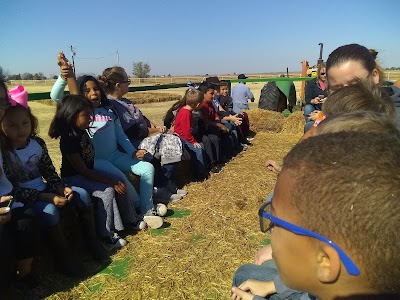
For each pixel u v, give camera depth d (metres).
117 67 4.98
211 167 5.99
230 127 7.14
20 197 2.91
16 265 2.81
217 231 3.84
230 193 4.93
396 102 2.29
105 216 3.49
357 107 1.73
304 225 0.79
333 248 0.76
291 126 9.52
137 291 2.85
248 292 1.86
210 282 2.97
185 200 4.73
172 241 3.62
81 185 3.54
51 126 3.62
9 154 2.99
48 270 3.10
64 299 2.76
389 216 0.72
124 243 3.54
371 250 0.73
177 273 3.07
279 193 0.85
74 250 3.41
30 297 2.76
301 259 0.83
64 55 4.07
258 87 35.28
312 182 0.77
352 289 0.80
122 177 3.91
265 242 3.64
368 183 0.73
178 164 5.30
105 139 4.18
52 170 3.29
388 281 0.76
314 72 13.05
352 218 0.73
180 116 5.53
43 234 2.97
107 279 3.02
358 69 2.34
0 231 2.57
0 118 2.78
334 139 0.82
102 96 4.24
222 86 8.45
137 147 4.94
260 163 6.57
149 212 4.12
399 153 0.77
